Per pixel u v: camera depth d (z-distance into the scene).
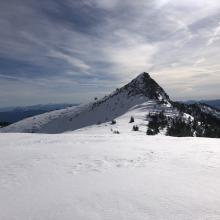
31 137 30.11
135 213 6.60
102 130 99.31
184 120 115.00
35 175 11.55
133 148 19.69
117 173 11.45
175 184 9.23
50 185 9.79
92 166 13.25
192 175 10.62
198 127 89.06
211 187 8.80
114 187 9.06
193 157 14.98
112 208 7.01
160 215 6.42
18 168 13.18
